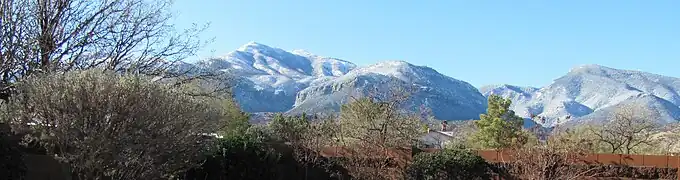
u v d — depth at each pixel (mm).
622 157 13547
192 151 9867
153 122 9062
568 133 15562
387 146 14438
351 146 14688
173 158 9750
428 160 13250
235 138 12406
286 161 14406
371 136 15953
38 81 9164
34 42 13641
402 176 13703
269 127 24781
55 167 10352
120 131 8883
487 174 13406
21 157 9562
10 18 13508
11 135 9367
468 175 13016
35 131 8938
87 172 9023
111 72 9609
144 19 15586
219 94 16609
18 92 9773
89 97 8789
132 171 9414
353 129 18562
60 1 14281
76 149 8859
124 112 8891
